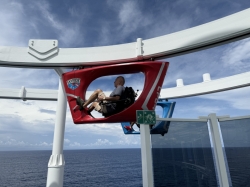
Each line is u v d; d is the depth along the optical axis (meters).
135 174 47.56
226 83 6.02
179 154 3.38
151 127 3.45
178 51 3.53
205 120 3.69
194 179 3.27
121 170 56.22
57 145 4.66
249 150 3.31
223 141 3.63
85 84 3.58
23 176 47.38
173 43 3.51
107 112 3.26
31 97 6.94
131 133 6.18
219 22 3.17
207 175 3.34
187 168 3.31
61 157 4.62
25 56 3.87
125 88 3.34
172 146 3.41
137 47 3.74
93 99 3.41
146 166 2.94
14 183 38.41
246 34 3.00
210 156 3.48
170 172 3.24
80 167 65.38
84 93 3.60
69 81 3.58
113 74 3.60
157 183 3.14
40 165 80.50
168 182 3.18
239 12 3.00
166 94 7.24
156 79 3.31
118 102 3.20
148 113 3.16
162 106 7.05
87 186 33.53
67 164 77.31
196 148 3.50
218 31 3.13
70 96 3.54
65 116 5.06
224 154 3.58
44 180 42.38
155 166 3.23
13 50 3.87
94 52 3.91
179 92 7.01
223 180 3.22
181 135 3.53
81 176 45.03
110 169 59.19
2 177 45.53
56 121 4.90
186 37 3.42
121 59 3.76
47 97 7.05
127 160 99.94
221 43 3.26
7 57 3.79
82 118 3.45
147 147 3.03
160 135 3.45
